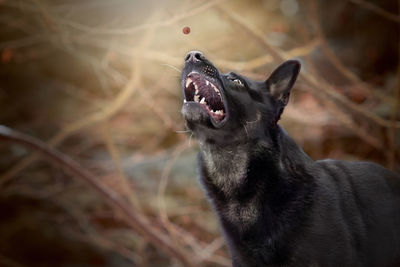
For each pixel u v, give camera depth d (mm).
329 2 20578
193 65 5219
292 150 5281
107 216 13430
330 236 4750
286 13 19016
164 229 12242
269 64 12336
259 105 5418
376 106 13000
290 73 5621
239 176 5207
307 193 4930
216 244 11211
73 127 9711
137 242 13555
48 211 15242
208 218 13570
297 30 15094
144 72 12898
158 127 14719
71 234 14117
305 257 4781
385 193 5180
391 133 10031
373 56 18562
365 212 5016
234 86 5359
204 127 5203
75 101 16672
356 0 9852
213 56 11125
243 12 18656
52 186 14289
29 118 17359
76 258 14969
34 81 17672
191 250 12219
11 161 14766
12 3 10555
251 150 5223
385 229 5031
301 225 4824
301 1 14898
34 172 14859
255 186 5117
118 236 13797
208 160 5387
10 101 17641
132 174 13961
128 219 9266
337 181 5137
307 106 12828
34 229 15156
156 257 13211
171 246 9359
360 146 14703
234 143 5246
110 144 9883
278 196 4988
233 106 5230
